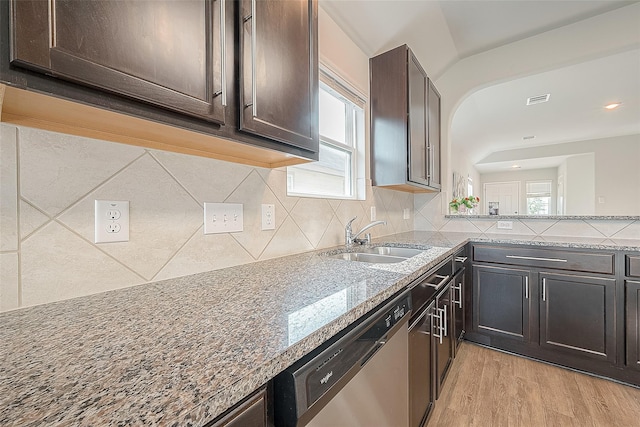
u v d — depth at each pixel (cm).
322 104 180
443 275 155
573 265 182
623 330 168
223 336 51
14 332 52
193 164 96
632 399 156
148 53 58
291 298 72
